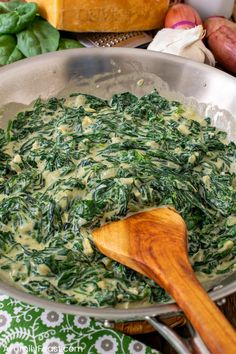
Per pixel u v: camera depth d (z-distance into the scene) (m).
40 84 0.34
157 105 0.35
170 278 0.22
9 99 0.33
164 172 0.28
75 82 0.35
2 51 0.40
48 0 0.41
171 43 0.40
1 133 0.33
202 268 0.26
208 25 0.43
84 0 0.40
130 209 0.26
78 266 0.25
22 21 0.40
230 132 0.33
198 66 0.34
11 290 0.21
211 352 0.19
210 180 0.29
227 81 0.33
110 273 0.25
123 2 0.42
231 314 0.27
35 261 0.25
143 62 0.35
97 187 0.26
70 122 0.33
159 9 0.43
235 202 0.29
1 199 0.28
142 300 0.25
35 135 0.32
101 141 0.30
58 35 0.41
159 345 0.26
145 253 0.24
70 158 0.29
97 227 0.26
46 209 0.27
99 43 0.43
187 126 0.33
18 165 0.30
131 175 0.27
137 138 0.31
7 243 0.26
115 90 0.36
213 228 0.28
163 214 0.26
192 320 0.20
